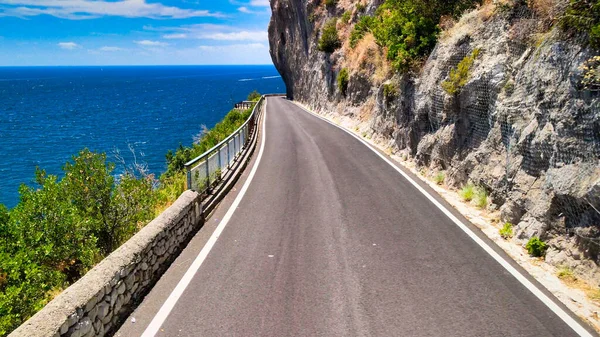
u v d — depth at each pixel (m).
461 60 11.23
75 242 7.98
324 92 40.78
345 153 16.61
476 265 6.46
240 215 9.25
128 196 9.16
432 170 11.90
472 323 4.93
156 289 5.95
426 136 12.83
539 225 6.76
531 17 8.80
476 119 9.99
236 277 6.27
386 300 5.51
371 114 23.91
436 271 6.29
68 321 4.05
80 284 4.62
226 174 12.22
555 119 6.79
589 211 5.85
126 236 8.94
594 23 6.32
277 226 8.48
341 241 7.58
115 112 97.94
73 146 54.06
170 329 4.93
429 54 14.48
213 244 7.62
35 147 54.16
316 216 9.03
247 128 18.70
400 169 13.34
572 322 4.91
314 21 51.09
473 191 9.42
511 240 7.30
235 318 5.15
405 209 9.27
